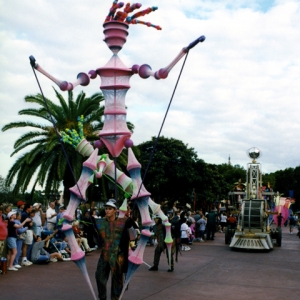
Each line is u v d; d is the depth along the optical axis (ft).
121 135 25.71
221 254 55.31
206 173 132.46
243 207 65.00
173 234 40.93
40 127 72.59
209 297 28.71
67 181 75.05
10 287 30.30
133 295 28.89
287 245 70.79
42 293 28.71
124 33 26.35
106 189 79.46
